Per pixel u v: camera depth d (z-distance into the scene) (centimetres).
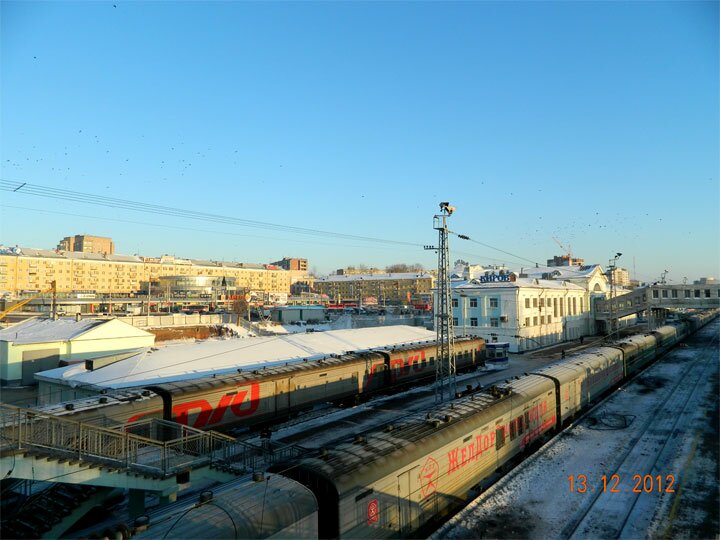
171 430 2194
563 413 2669
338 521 1223
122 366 3109
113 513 1802
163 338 6281
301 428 2852
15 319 7306
